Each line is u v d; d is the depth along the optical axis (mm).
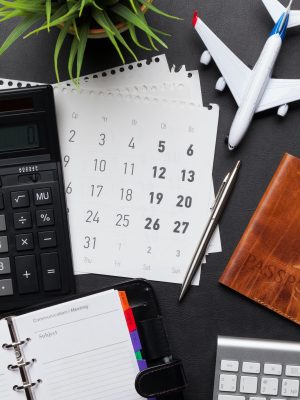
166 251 527
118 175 528
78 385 488
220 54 513
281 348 505
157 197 529
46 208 510
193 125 527
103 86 526
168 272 527
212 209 526
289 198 517
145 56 527
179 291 529
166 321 529
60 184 512
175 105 527
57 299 500
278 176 518
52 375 486
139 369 490
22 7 447
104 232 528
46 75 527
